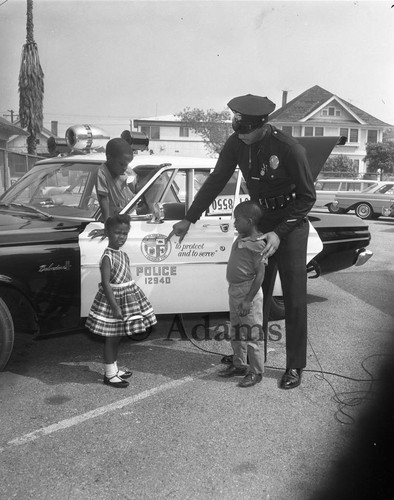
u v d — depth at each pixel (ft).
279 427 11.19
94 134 17.58
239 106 12.16
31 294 13.19
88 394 12.66
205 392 12.84
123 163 14.12
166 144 151.33
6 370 14.02
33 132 72.79
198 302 15.06
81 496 8.90
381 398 12.54
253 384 13.20
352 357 15.16
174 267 14.67
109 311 12.59
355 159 145.48
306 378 13.70
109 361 13.06
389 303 21.13
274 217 13.17
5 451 10.18
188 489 9.12
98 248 13.76
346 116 143.84
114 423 11.28
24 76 70.95
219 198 15.30
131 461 9.90
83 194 15.38
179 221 14.75
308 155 13.80
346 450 10.34
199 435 10.84
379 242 40.32
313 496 8.96
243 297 12.93
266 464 9.86
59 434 10.83
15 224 14.23
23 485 9.18
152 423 11.30
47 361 14.71
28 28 69.41
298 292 13.07
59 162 16.52
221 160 13.67
